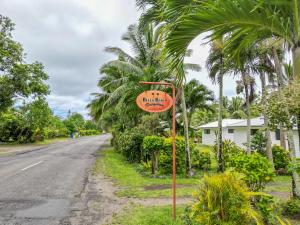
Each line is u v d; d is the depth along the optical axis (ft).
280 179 41.16
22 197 27.71
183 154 43.88
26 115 134.21
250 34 16.47
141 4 29.91
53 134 198.59
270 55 40.32
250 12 13.99
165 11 15.06
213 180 15.31
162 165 43.34
